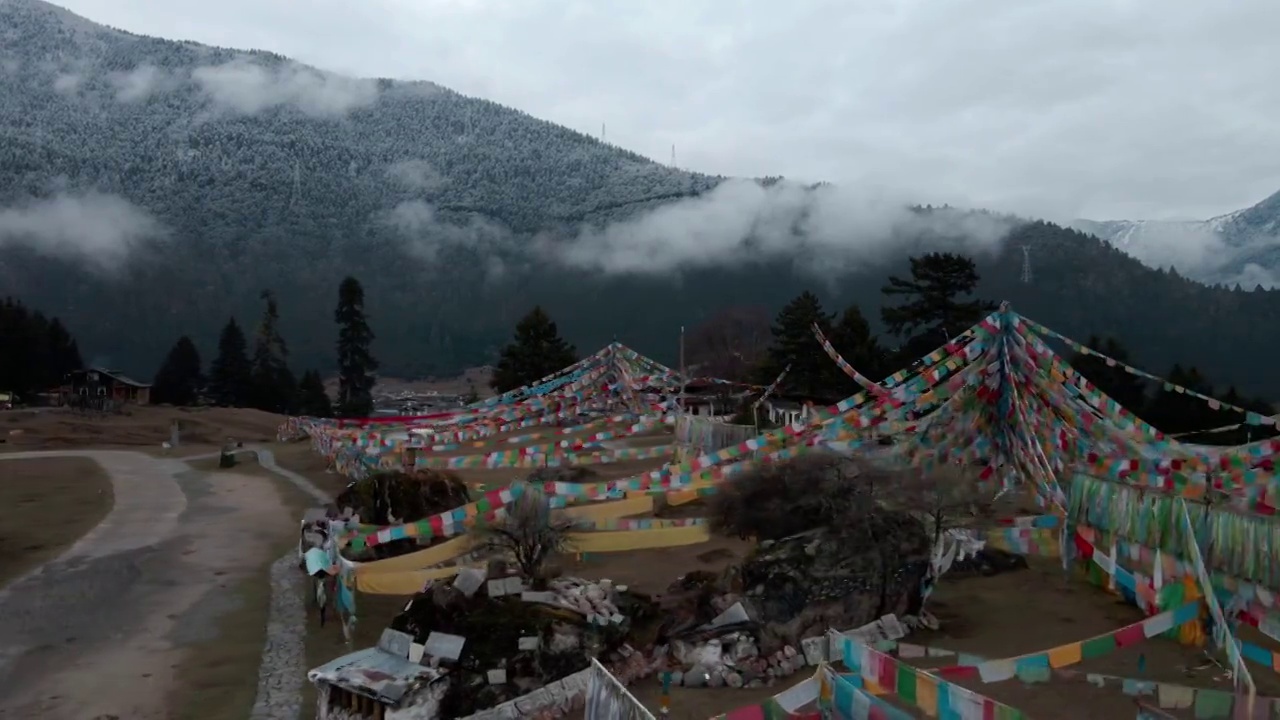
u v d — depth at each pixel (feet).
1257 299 580.30
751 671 58.75
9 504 138.82
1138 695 50.88
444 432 130.31
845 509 75.56
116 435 257.75
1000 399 97.96
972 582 82.23
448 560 77.00
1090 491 81.20
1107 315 542.16
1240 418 168.76
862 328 203.62
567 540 75.31
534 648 53.26
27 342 335.67
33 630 72.90
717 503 93.35
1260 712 42.80
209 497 147.74
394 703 48.57
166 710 56.49
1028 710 51.78
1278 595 59.36
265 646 69.00
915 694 39.09
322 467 186.29
